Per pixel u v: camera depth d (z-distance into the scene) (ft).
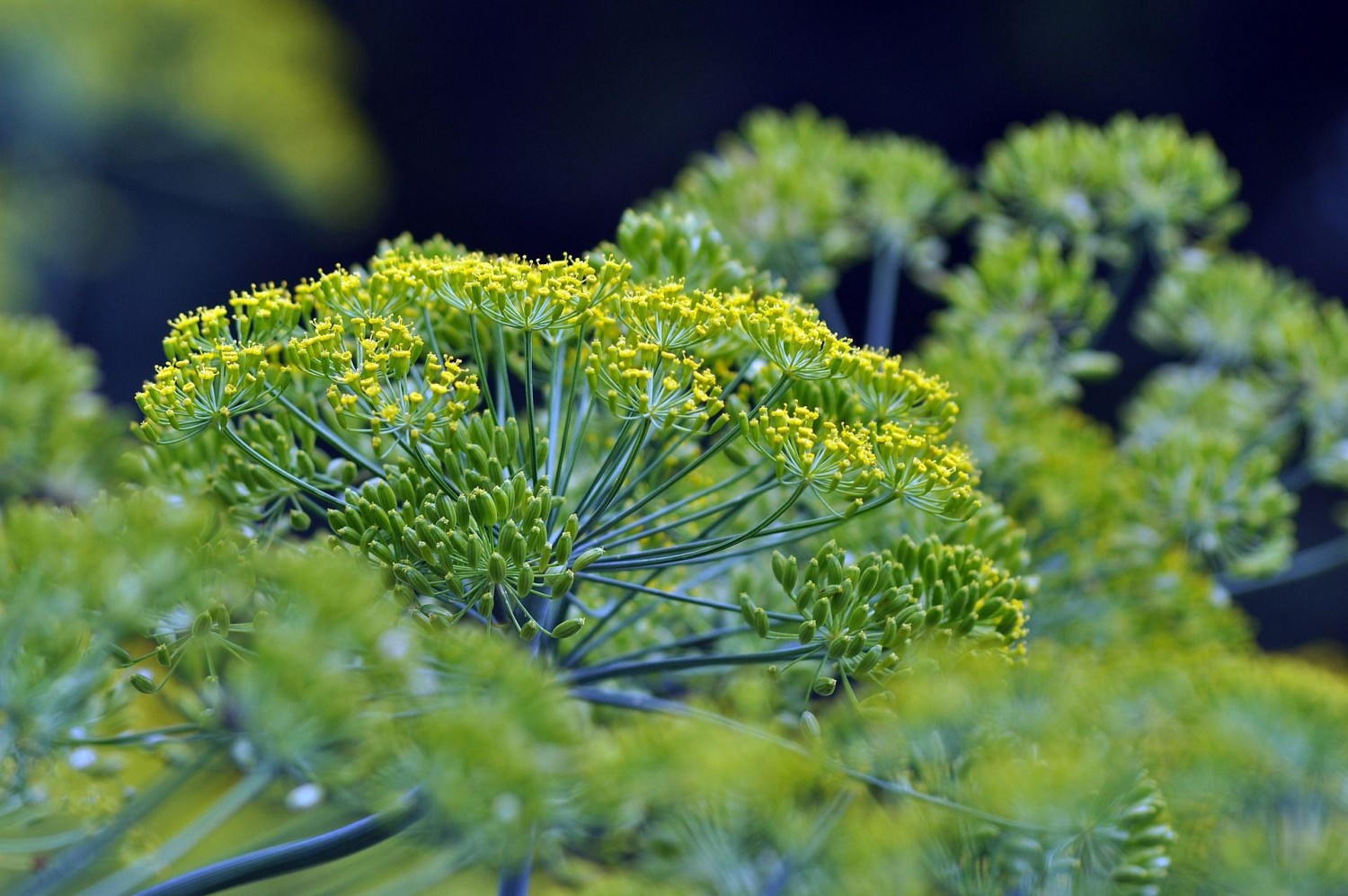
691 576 2.94
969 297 3.54
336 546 2.65
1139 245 3.84
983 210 3.89
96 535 2.58
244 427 2.71
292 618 2.56
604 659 2.91
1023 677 2.78
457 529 2.63
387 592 2.64
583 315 2.65
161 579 2.58
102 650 2.59
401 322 2.65
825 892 2.78
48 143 9.92
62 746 2.64
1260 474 3.17
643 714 2.90
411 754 2.56
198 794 2.84
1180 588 3.15
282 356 2.73
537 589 2.66
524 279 2.64
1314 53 10.10
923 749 2.74
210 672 2.62
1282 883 2.87
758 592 2.94
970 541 2.82
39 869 2.77
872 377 2.70
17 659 2.57
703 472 2.91
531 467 2.65
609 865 2.86
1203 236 3.93
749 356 2.75
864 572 2.66
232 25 10.04
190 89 10.01
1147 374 8.86
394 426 2.63
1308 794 2.96
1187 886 2.88
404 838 2.62
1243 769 2.94
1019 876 2.75
